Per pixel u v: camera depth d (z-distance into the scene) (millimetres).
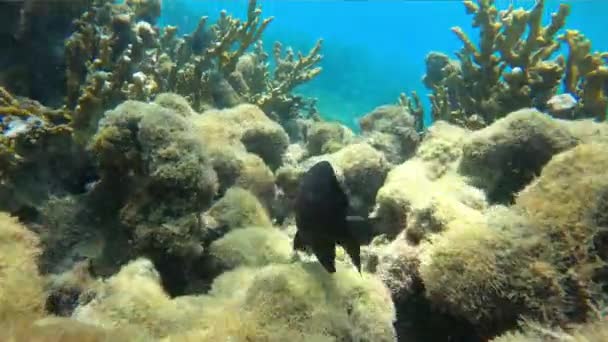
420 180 3877
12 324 1917
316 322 2301
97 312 2391
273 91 7477
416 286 3162
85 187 3754
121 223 3090
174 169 2984
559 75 5816
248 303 2412
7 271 2326
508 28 5992
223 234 3537
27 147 3428
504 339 2129
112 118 3158
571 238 2422
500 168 3771
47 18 5047
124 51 5164
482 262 2514
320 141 6172
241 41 7117
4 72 4895
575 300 2283
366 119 6289
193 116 4656
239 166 4164
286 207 4598
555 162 2846
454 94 7422
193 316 2449
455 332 2980
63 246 3121
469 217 3092
